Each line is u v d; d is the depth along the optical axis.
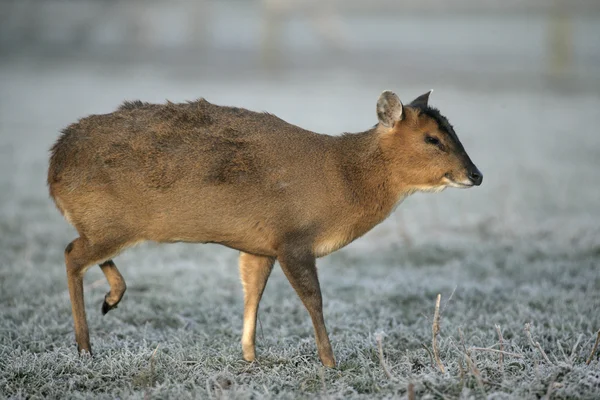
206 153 11.78
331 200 11.86
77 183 11.92
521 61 73.00
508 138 39.78
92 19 88.94
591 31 85.12
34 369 11.71
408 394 10.23
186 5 87.56
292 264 11.78
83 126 12.15
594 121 46.03
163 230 12.01
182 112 12.09
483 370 11.55
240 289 17.16
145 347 12.52
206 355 12.58
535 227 22.31
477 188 28.17
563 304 15.41
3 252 19.20
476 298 16.19
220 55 81.06
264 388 10.82
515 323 14.27
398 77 67.50
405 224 23.12
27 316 14.81
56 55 82.75
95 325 14.23
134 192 11.79
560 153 35.34
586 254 19.55
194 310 15.52
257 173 11.75
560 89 60.28
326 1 74.44
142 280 17.38
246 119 12.18
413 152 12.12
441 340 13.09
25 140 37.59
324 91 59.91
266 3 74.12
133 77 68.31
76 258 12.18
